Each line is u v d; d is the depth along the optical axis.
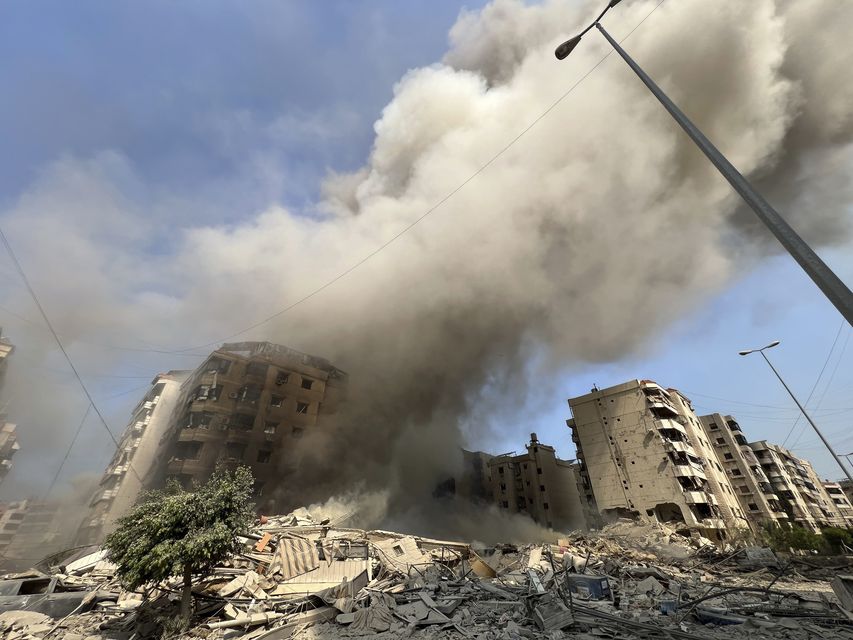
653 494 49.72
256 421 46.12
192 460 40.25
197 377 48.56
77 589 19.78
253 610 15.87
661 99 10.43
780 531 43.56
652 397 55.12
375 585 17.88
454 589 17.44
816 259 6.59
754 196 7.79
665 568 25.95
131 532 14.70
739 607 13.79
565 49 15.04
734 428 72.19
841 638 10.66
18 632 15.09
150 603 16.47
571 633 11.55
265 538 24.17
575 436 62.69
